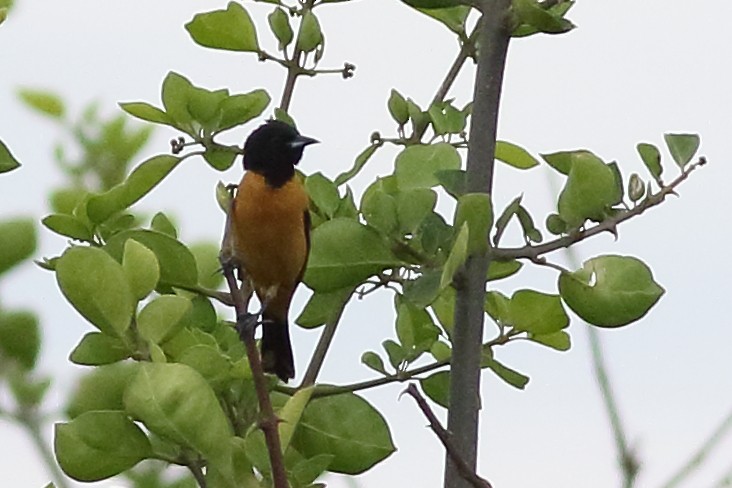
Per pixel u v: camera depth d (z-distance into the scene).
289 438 6.02
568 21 6.42
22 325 6.04
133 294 6.25
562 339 7.35
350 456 7.18
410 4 6.86
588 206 6.44
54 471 5.83
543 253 6.41
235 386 7.12
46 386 5.99
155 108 7.85
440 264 6.84
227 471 5.91
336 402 7.28
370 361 7.56
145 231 7.19
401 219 7.05
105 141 8.42
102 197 7.39
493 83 6.50
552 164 6.81
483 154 6.47
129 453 6.22
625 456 4.05
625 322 6.45
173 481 6.72
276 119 8.20
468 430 6.21
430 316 7.80
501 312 7.31
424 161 7.52
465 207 6.18
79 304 6.11
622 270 6.49
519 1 6.40
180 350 6.91
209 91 7.84
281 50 8.32
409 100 8.33
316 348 7.55
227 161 8.16
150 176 7.47
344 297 7.62
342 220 7.14
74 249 6.08
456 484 6.08
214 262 8.09
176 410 5.81
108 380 6.57
